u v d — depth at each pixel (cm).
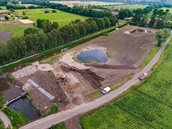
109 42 13725
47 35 11825
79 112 6712
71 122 6272
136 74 9344
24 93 7775
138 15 19538
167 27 17275
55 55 11281
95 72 9425
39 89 8094
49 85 8356
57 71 9444
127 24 18838
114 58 11106
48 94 7756
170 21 18062
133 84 8469
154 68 9919
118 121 6394
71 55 11338
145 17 18788
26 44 10812
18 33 14562
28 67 9881
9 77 9019
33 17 19888
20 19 19012
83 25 14338
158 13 18438
